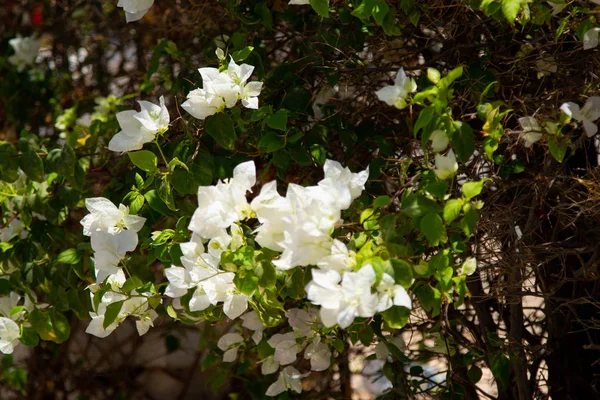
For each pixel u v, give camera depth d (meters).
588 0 2.09
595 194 2.10
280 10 2.32
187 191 2.10
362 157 2.32
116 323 2.14
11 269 2.40
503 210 2.17
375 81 2.31
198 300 2.04
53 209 2.39
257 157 2.36
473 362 2.29
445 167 1.96
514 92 2.24
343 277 1.85
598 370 2.28
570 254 2.20
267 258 1.99
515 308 2.23
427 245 2.09
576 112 1.98
